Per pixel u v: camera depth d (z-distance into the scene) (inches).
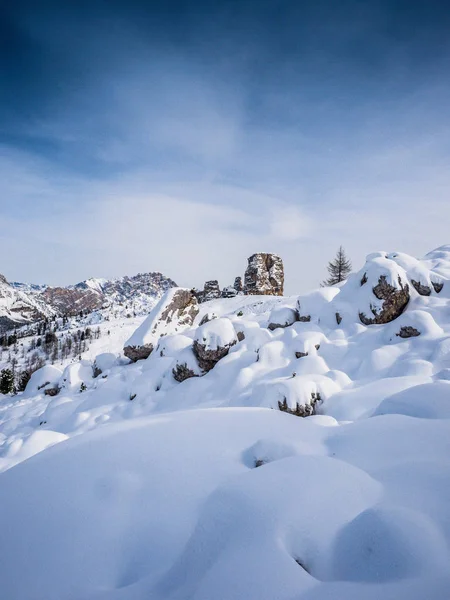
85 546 114.9
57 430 547.5
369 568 88.4
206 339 613.9
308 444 173.0
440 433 156.5
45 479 144.9
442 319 564.1
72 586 102.8
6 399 877.2
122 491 137.6
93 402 633.0
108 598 97.0
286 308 780.6
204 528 111.7
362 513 105.0
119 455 159.6
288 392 356.2
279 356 559.8
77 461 156.2
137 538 118.0
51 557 111.4
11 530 121.2
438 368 410.6
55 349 4067.4
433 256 914.7
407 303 634.8
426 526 96.4
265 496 116.0
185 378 616.1
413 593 77.3
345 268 2113.7
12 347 4500.5
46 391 826.8
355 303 676.1
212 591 86.0
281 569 88.1
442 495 115.2
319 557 96.9
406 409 200.7
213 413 210.8
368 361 490.0
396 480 129.6
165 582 100.0
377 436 165.9
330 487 120.8
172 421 195.6
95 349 3892.7
